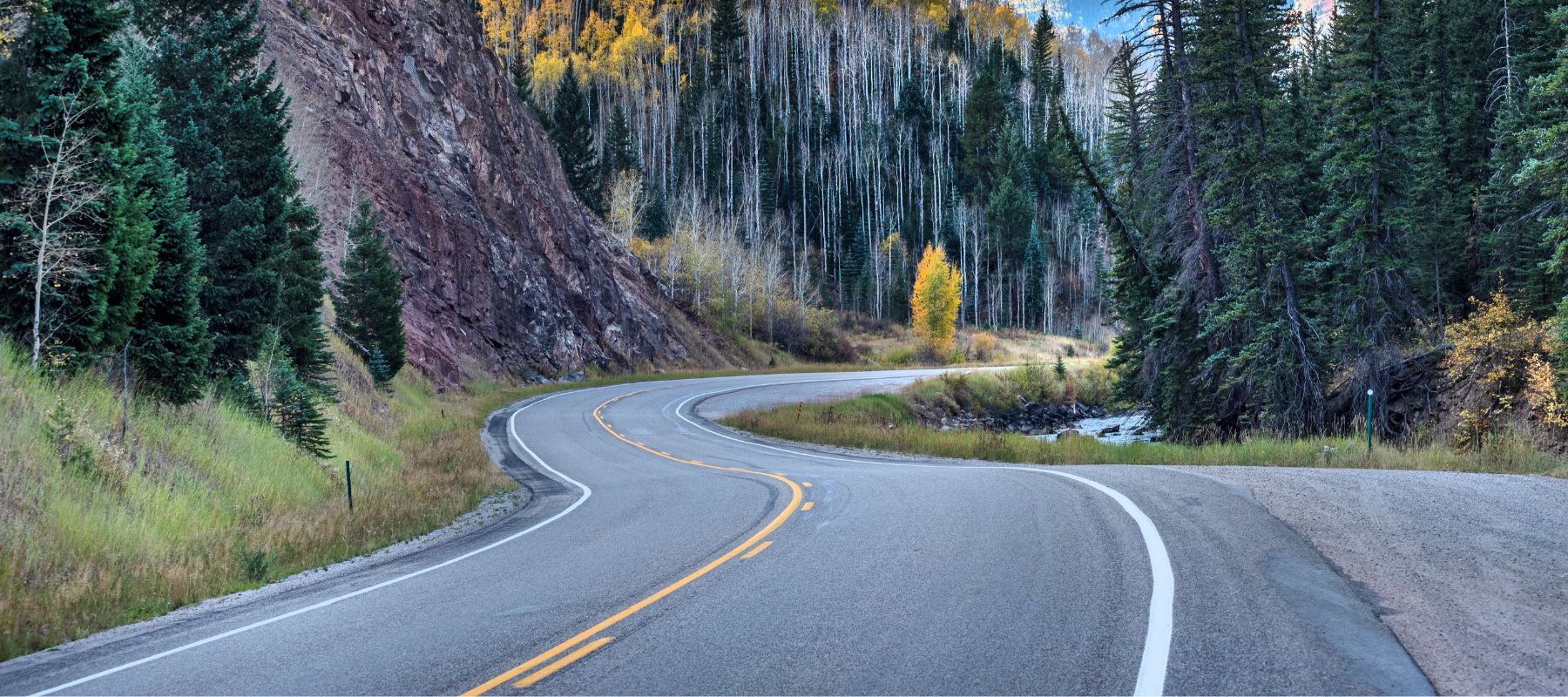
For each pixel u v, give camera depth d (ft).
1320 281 84.58
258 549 36.99
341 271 114.83
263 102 65.51
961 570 24.09
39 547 32.04
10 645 23.79
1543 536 24.71
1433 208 95.09
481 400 124.36
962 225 354.13
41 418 40.06
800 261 342.85
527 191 182.29
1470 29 105.91
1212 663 15.97
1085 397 159.63
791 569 25.90
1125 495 34.37
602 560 29.96
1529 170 61.11
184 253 52.42
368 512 47.52
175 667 20.47
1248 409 90.07
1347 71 82.79
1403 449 62.59
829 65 464.24
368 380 93.56
